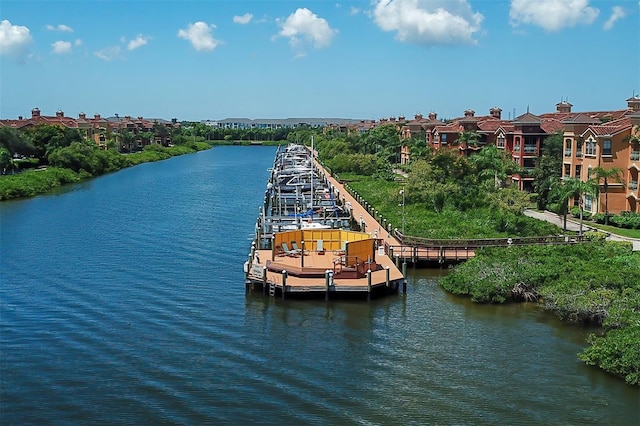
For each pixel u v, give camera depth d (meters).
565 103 114.44
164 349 33.53
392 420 26.08
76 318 38.47
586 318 37.16
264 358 32.38
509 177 81.81
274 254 47.94
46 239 62.28
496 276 42.19
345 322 37.78
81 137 148.00
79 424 25.97
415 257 49.91
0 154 112.00
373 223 65.38
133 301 41.81
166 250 57.38
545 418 26.12
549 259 44.06
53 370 30.97
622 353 29.84
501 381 29.45
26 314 39.25
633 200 62.34
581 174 66.94
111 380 29.83
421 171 74.19
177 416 26.48
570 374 30.16
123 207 85.00
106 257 54.44
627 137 62.16
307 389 28.84
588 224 61.62
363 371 30.72
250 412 26.77
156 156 187.62
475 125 102.81
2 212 80.50
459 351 33.12
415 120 165.00
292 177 99.75
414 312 39.56
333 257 48.94
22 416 26.61
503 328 36.53
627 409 26.77
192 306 40.75
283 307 40.53
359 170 118.56
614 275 38.72
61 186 113.38
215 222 72.94
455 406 27.16
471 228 57.94
